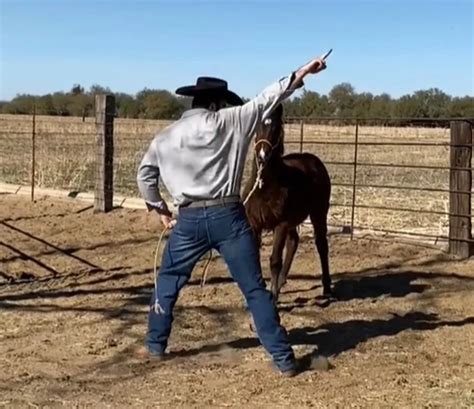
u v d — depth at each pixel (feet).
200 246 18.31
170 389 17.21
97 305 24.35
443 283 27.78
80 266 29.68
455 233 31.24
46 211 40.45
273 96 17.74
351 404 16.29
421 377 18.12
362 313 24.14
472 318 23.57
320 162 25.63
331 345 20.74
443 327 22.56
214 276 28.14
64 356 19.44
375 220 39.50
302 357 19.65
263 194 22.00
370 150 104.63
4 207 41.50
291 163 24.25
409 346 20.67
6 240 33.65
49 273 28.60
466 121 30.60
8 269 28.96
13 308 23.82
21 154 76.07
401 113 129.80
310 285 27.55
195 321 22.75
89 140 94.84
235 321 22.79
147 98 148.56
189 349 20.17
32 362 18.93
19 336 21.03
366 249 32.58
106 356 19.51
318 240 25.63
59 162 57.47
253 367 18.78
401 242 33.22
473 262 30.53
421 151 104.22
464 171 30.83
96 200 40.16
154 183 18.45
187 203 17.94
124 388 17.26
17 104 175.52
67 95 173.17
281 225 22.54
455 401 16.51
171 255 18.63
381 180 61.00
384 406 16.19
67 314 23.27
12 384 17.40
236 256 17.93
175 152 17.72
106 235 35.04
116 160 69.97
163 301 18.95
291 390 17.17
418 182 59.88
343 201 46.62
